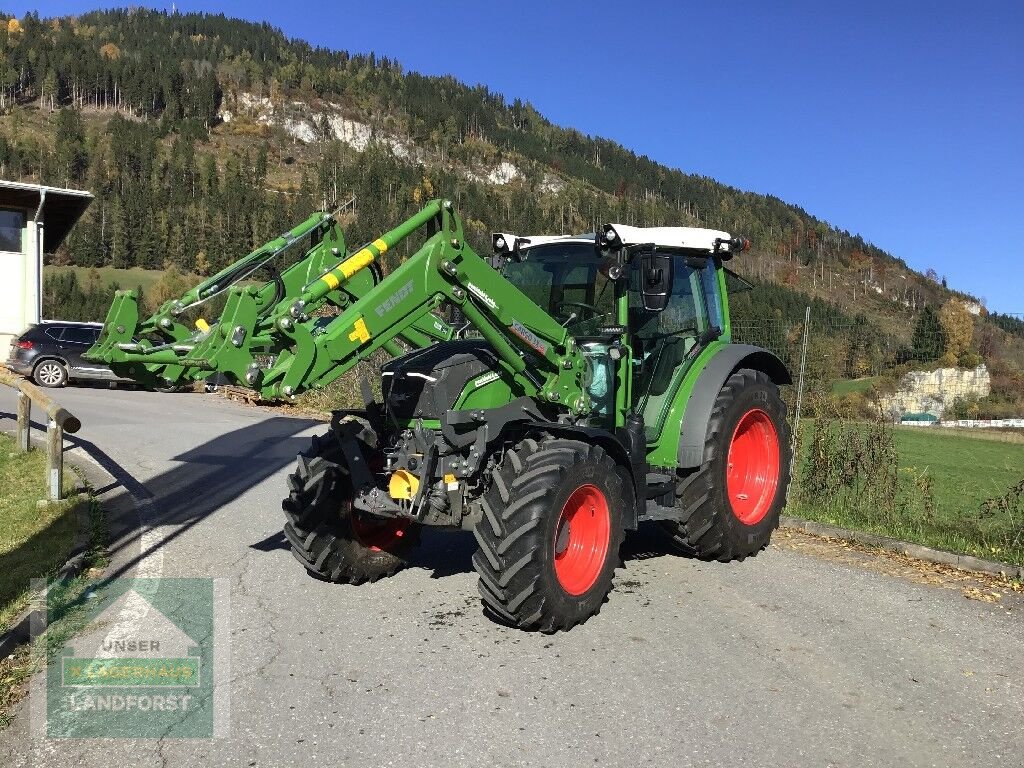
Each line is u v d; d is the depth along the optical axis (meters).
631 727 3.53
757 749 3.36
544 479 4.49
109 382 20.22
